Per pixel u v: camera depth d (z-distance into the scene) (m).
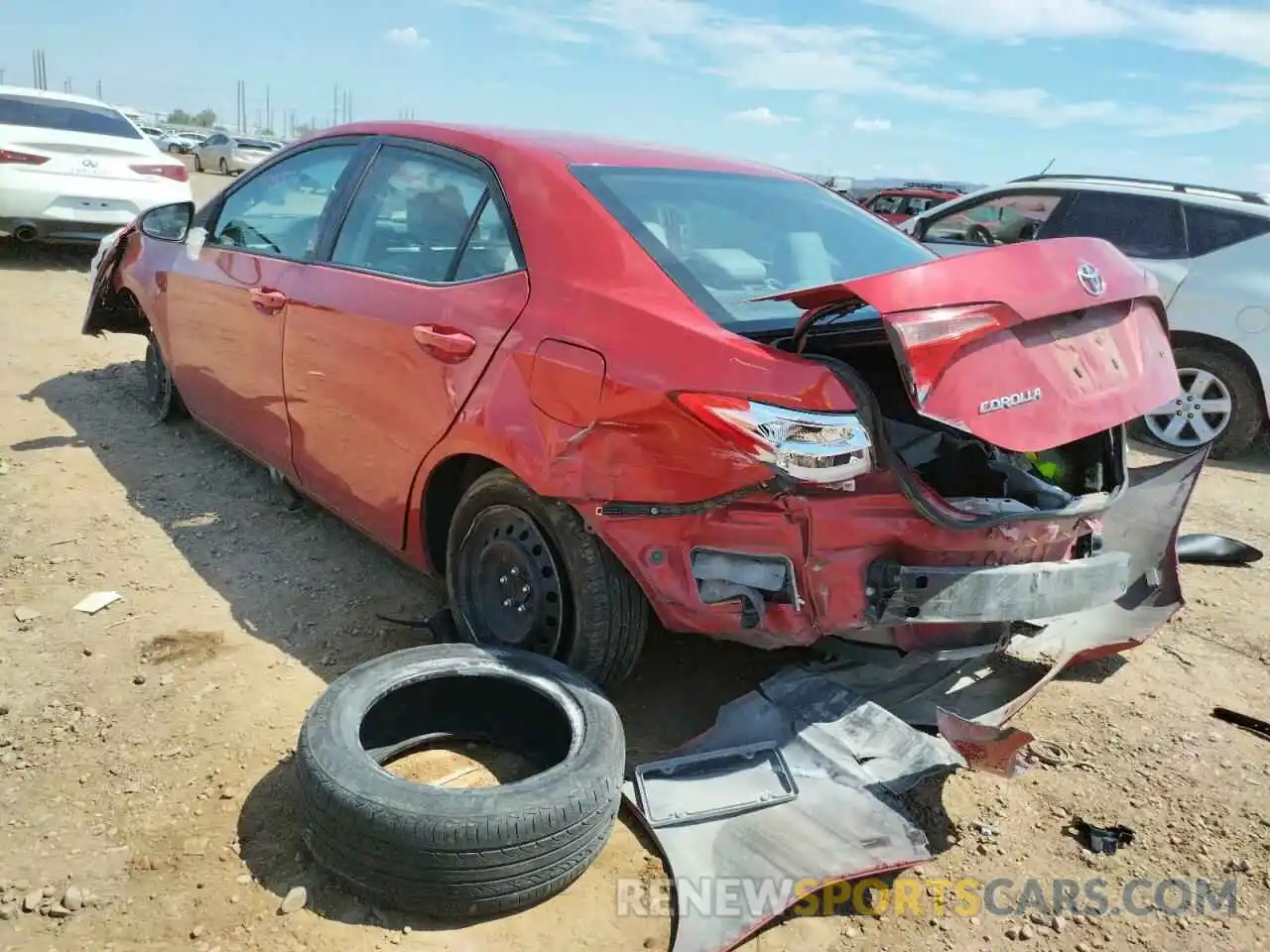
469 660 2.78
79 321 7.98
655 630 3.54
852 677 3.13
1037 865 2.68
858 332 2.69
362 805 2.25
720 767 2.71
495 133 3.46
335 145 4.09
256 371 4.14
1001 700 3.25
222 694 3.12
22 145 9.31
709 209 3.32
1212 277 7.15
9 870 2.37
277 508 4.59
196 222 4.87
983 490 2.92
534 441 2.79
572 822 2.32
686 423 2.50
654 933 2.30
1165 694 3.64
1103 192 7.67
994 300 2.43
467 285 3.15
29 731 2.89
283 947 2.20
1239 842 2.83
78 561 3.95
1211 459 7.37
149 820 2.56
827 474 2.41
